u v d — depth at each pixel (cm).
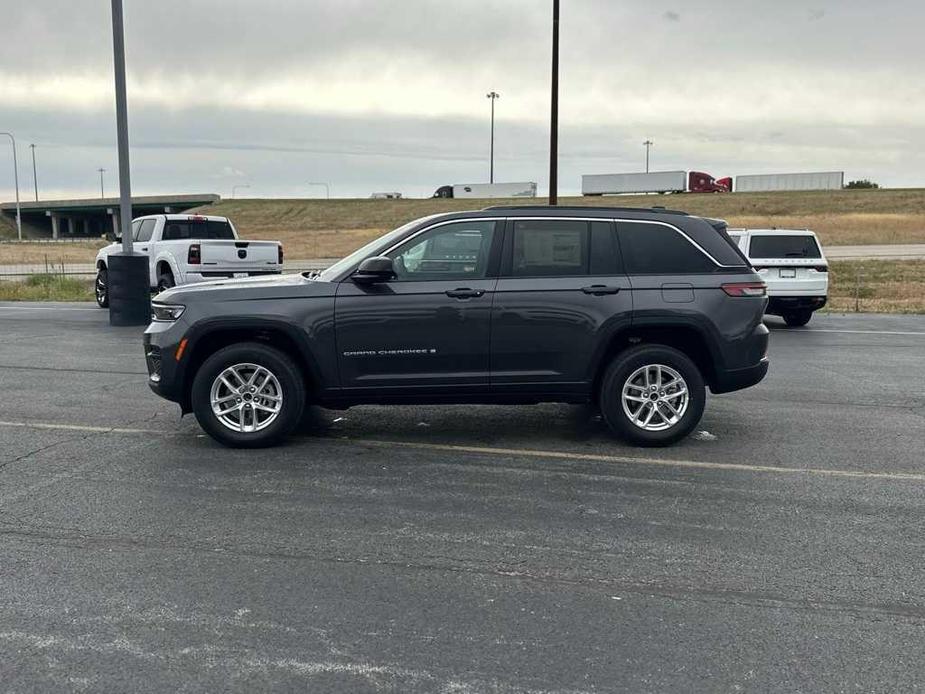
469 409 798
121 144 1434
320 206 9388
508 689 310
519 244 637
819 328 1537
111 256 1449
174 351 632
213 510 504
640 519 493
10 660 329
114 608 374
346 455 629
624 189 8000
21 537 459
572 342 633
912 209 6347
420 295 623
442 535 464
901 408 811
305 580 405
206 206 10194
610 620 366
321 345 626
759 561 432
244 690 309
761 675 321
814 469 599
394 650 338
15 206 11425
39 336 1318
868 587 402
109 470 586
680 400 650
